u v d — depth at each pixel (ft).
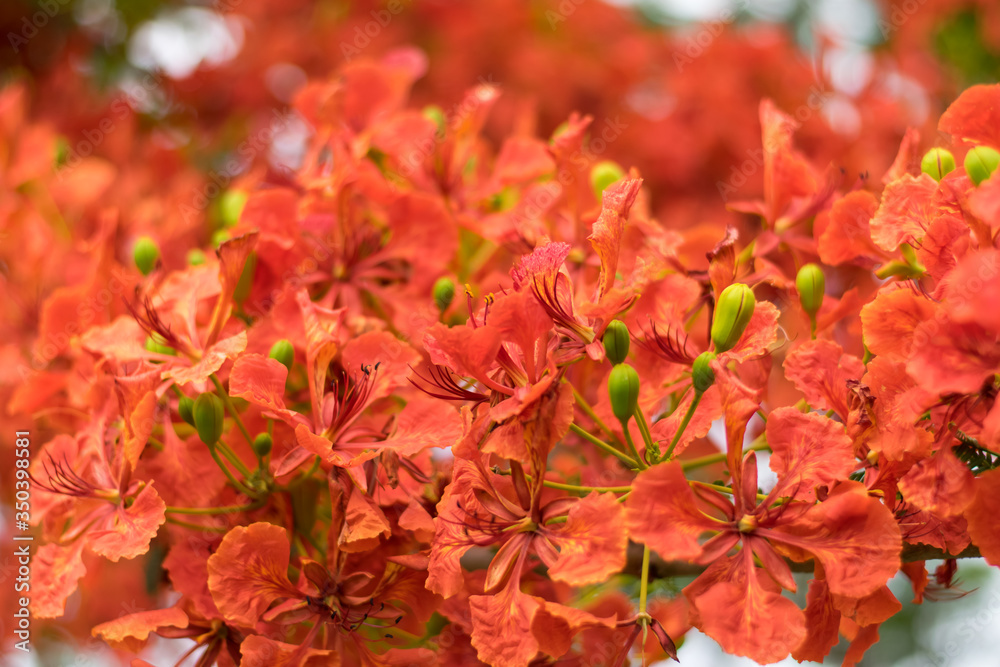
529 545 3.31
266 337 3.59
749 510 3.27
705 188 6.31
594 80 6.78
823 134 5.29
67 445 3.61
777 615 3.22
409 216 3.75
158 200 4.47
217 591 3.35
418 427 3.44
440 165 3.85
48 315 3.76
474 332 3.26
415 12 7.07
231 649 3.53
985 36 5.51
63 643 4.22
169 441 3.59
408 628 3.58
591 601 3.78
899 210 3.39
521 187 4.01
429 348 3.31
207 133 6.44
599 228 3.34
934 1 5.57
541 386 3.25
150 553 3.88
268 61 6.44
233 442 3.61
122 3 6.33
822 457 3.26
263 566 3.37
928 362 3.19
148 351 3.59
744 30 6.69
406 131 3.84
